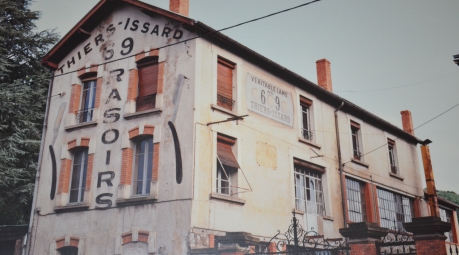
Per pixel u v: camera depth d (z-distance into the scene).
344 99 20.97
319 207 18.58
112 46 17.19
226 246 10.63
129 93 15.90
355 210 20.59
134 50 16.45
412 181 26.00
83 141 16.45
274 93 17.62
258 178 15.77
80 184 16.34
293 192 17.09
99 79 17.02
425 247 8.68
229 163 14.80
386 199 23.25
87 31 18.12
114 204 14.88
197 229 13.09
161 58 15.62
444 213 28.36
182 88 14.73
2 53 23.25
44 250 15.92
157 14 16.25
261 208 15.53
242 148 15.52
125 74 16.34
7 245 17.42
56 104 17.92
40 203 16.72
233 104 15.84
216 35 15.27
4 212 21.03
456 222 28.91
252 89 16.61
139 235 13.97
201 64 14.90
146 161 15.09
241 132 15.65
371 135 23.28
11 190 21.30
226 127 15.13
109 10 17.75
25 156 22.16
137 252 13.97
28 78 23.81
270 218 15.75
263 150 16.34
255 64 17.08
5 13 24.50
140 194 14.82
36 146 21.64
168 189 13.91
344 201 19.52
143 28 16.56
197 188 13.50
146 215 14.08
